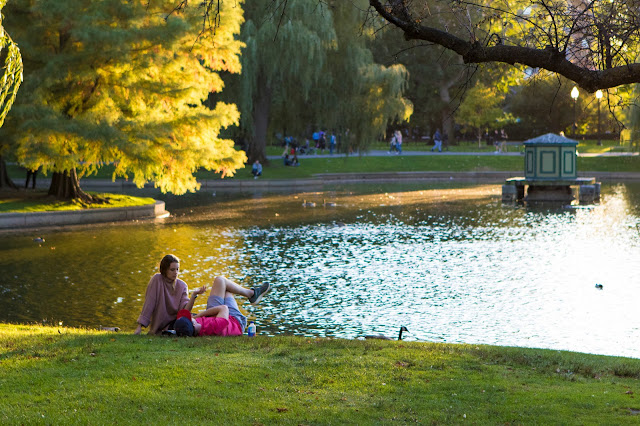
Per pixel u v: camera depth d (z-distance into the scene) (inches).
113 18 1141.7
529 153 1499.8
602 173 2096.5
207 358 314.8
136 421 236.4
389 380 291.3
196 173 1964.8
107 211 1170.0
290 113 2153.1
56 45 1160.2
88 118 1078.4
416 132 3988.7
